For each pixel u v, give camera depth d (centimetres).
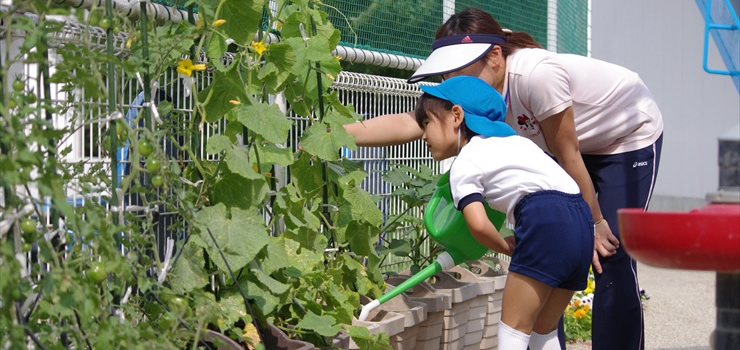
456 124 329
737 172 159
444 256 341
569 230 302
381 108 475
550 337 331
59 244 212
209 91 275
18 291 177
